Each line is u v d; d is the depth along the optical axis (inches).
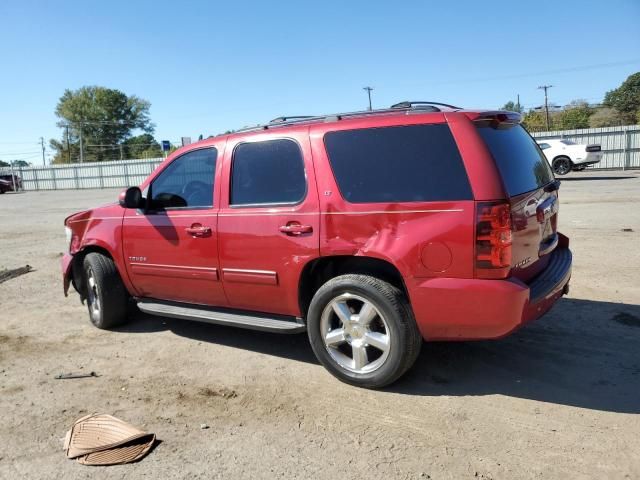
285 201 158.6
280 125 167.3
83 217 217.9
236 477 112.7
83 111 3912.4
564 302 217.2
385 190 141.9
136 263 197.2
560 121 3026.6
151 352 189.9
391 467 113.8
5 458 123.6
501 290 128.9
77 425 135.0
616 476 107.5
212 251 173.3
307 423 134.1
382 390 150.3
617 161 1098.7
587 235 355.9
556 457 114.8
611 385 146.6
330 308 153.3
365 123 148.1
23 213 832.3
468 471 111.2
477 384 151.0
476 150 133.0
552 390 145.4
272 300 165.3
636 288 231.5
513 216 132.3
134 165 1871.3
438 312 135.7
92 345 199.6
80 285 229.8
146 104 4158.5
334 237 148.1
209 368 173.0
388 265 146.6
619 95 3262.8
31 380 168.6
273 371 167.9
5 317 239.1
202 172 179.3
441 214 133.6
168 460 120.3
